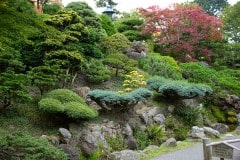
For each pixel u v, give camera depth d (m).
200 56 25.36
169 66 19.22
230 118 18.44
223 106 19.00
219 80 20.27
